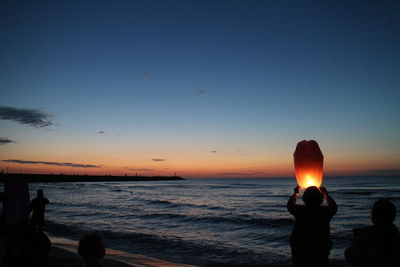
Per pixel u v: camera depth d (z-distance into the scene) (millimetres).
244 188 88812
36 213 8609
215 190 76625
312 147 3098
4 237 7078
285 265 8992
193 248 11328
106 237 13383
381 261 2393
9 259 3053
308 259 3092
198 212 24891
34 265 3059
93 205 31109
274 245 12078
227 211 26188
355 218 21922
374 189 64062
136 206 30359
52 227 15688
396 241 2416
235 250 10945
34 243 3098
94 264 2420
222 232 15336
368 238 2502
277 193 60281
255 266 8930
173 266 7801
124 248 11422
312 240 3104
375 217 2504
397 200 35938
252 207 30500
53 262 6863
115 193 60594
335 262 9297
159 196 51062
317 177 3090
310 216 3162
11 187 6426
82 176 179500
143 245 11883
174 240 12781
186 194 57969
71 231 14609
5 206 6371
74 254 7699
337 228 16594
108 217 20891
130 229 15797
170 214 22406
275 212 25625
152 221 19141
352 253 2566
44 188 84250
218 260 9609
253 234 14672
